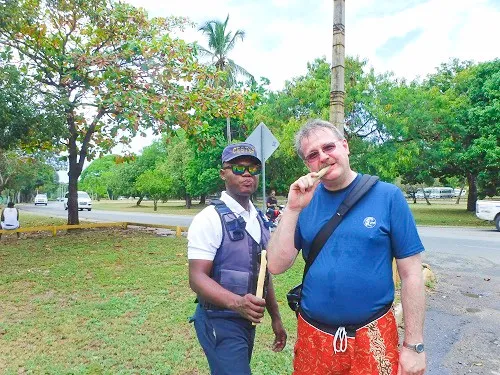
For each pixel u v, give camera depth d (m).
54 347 4.44
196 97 12.65
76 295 6.46
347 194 2.08
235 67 28.05
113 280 7.34
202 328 2.44
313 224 2.12
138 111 12.05
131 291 6.66
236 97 13.41
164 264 8.84
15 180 51.53
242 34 28.20
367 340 1.98
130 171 49.75
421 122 21.72
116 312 5.56
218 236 2.41
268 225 2.73
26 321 5.23
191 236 2.42
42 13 13.52
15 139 12.55
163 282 7.20
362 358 1.98
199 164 31.69
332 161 2.05
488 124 20.48
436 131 23.20
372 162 20.11
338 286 2.00
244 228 2.48
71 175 15.88
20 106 11.66
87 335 4.74
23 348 4.41
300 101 22.02
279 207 17.77
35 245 11.76
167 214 30.22
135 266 8.62
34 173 48.16
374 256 1.99
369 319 1.99
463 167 25.72
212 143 14.59
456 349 4.64
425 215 26.66
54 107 12.34
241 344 2.39
